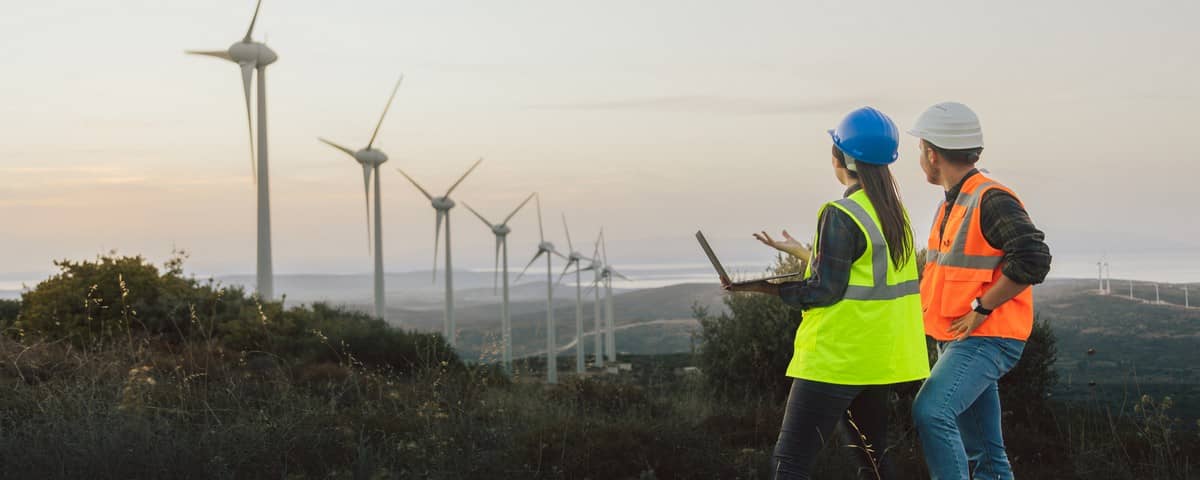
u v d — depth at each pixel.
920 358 3.52
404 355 12.13
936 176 4.05
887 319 3.39
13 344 7.72
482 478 4.77
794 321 8.99
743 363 9.09
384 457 5.05
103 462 4.36
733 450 5.95
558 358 46.59
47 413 5.19
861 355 3.36
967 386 3.76
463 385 7.55
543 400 7.75
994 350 3.79
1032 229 3.57
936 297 3.92
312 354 11.36
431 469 4.80
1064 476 5.55
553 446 5.35
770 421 6.79
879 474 3.69
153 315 11.22
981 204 3.73
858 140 3.44
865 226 3.35
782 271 8.57
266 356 9.87
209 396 6.38
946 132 3.89
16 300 13.40
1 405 5.63
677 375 10.55
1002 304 3.69
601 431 5.63
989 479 4.00
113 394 5.74
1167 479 5.17
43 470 4.33
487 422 6.27
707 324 9.63
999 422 4.04
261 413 5.52
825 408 3.42
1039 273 3.54
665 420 6.60
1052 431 6.73
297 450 4.98
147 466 4.41
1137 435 5.86
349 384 7.50
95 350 8.41
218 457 4.55
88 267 11.61
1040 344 7.46
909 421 6.82
